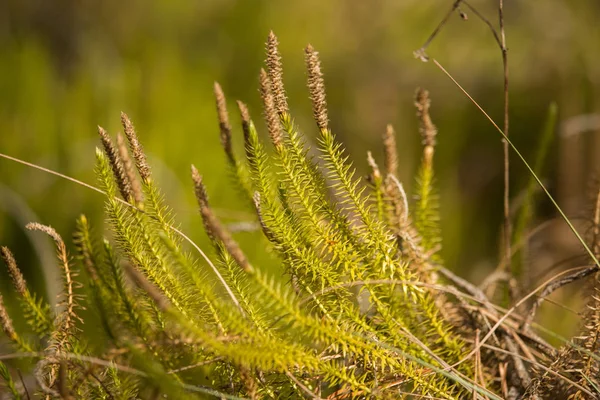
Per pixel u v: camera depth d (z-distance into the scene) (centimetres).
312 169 72
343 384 72
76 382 69
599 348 72
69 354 69
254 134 70
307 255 71
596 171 80
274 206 70
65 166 155
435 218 78
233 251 67
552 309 115
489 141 193
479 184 187
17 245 129
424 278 75
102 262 71
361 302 75
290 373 71
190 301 71
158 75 180
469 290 77
